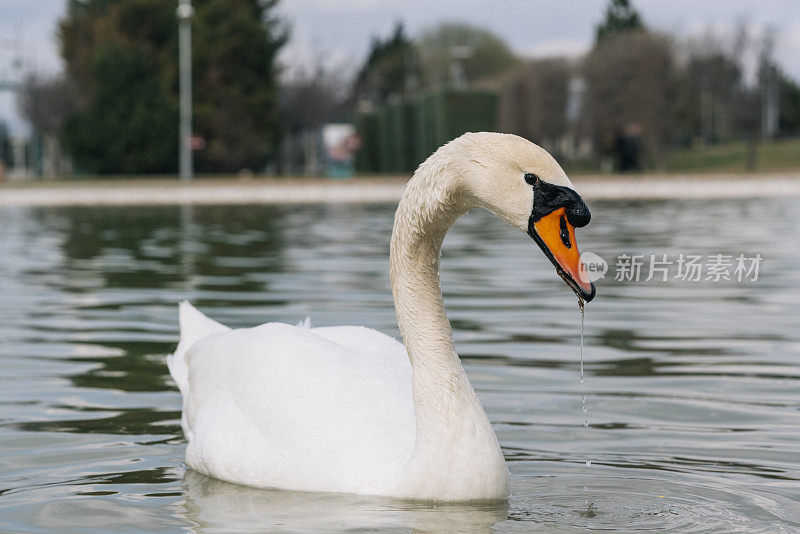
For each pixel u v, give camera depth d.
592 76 52.16
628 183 34.19
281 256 14.70
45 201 32.28
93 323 9.20
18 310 9.98
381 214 24.38
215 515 4.25
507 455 5.19
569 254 3.99
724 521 4.16
